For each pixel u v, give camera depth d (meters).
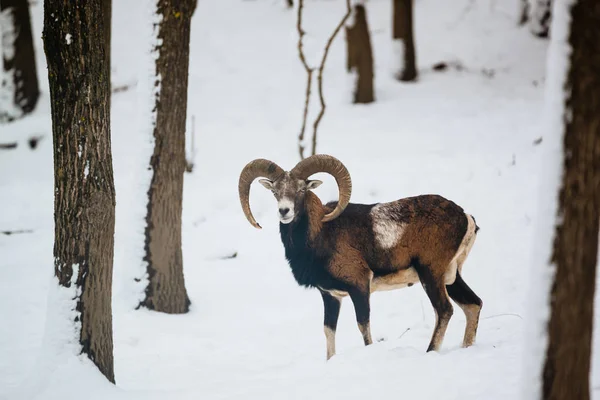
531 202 28.20
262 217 30.69
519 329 18.03
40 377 13.68
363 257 16.91
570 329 9.05
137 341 19.83
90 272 13.96
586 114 8.80
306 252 17.12
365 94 39.22
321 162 16.66
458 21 49.25
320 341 20.05
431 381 12.89
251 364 17.97
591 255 9.03
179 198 22.44
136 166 22.44
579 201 8.91
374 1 52.66
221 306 23.39
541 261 9.17
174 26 21.77
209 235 29.59
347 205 16.95
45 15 13.48
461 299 16.81
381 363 14.47
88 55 13.45
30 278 25.05
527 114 36.78
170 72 21.92
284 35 48.50
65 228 13.88
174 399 13.34
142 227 22.33
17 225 30.17
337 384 13.40
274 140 36.56
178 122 22.16
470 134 34.84
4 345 19.11
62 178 13.79
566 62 8.86
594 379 12.16
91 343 14.06
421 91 40.56
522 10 48.56
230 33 49.12
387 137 35.19
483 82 41.88
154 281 22.34
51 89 13.66
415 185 30.45
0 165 35.75
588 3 8.66
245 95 41.56
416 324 21.20
